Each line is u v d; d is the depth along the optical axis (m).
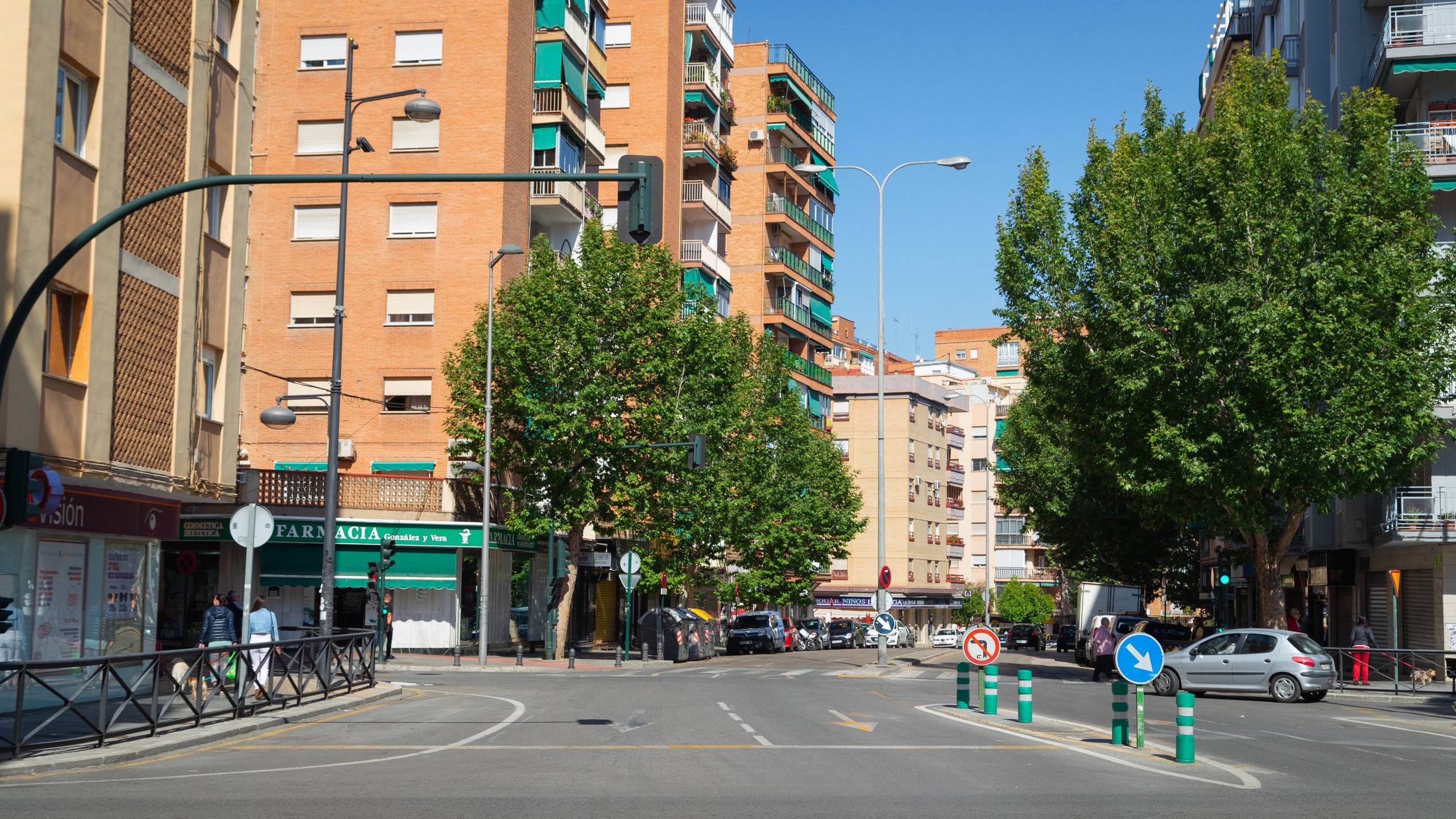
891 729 17.59
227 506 40.19
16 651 18.08
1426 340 29.02
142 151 21.14
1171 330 29.83
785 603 62.69
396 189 44.66
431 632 40.97
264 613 21.42
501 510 44.34
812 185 81.25
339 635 22.30
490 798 10.78
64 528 18.94
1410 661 28.97
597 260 40.62
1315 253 29.38
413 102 22.61
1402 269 28.44
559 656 41.28
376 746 15.27
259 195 45.12
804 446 60.31
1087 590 49.09
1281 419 28.56
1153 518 35.97
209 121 23.64
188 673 16.20
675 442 40.44
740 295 74.25
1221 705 24.81
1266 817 10.16
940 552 98.31
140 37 21.09
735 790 11.41
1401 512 33.47
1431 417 28.81
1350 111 31.28
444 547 40.59
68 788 11.47
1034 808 10.47
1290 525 31.48
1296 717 21.91
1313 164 30.22
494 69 44.91
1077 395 32.94
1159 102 34.91
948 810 10.30
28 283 18.03
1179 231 30.19
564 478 40.53
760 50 76.12
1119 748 15.08
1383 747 16.50
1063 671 39.69
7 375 17.53
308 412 44.50
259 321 44.81
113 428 20.30
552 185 47.75
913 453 93.19
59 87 19.16
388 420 44.12
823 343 82.31
